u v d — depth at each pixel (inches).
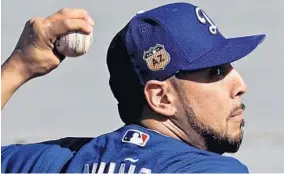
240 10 969.5
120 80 343.3
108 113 845.8
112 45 346.6
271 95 864.3
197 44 332.8
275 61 909.2
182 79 331.3
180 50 330.6
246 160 732.0
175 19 335.9
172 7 342.0
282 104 847.7
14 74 324.5
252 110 843.4
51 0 966.4
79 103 861.2
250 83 882.1
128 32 339.3
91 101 867.4
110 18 948.6
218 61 330.3
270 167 721.6
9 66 325.7
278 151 750.5
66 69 916.0
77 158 331.3
